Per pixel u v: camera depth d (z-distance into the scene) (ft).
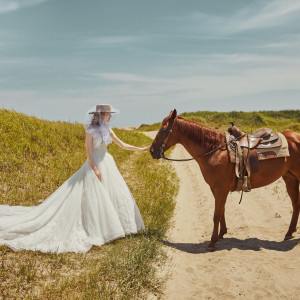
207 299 11.48
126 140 59.47
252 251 15.85
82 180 15.56
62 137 37.60
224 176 16.33
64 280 11.78
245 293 11.68
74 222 14.97
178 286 12.44
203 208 25.00
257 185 16.87
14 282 11.38
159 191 27.68
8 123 32.40
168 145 17.35
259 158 16.26
